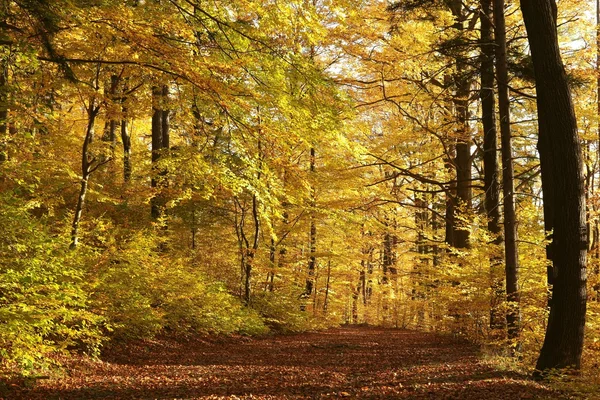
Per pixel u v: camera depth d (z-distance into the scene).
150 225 15.01
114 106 11.95
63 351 7.97
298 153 18.69
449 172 18.94
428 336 19.00
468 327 13.70
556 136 8.09
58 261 7.96
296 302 21.47
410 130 17.78
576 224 7.93
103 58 10.55
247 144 10.38
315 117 9.88
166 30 8.54
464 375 8.71
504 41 12.33
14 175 9.51
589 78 14.31
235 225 20.47
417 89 16.36
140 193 14.58
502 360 10.18
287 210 19.92
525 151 21.14
